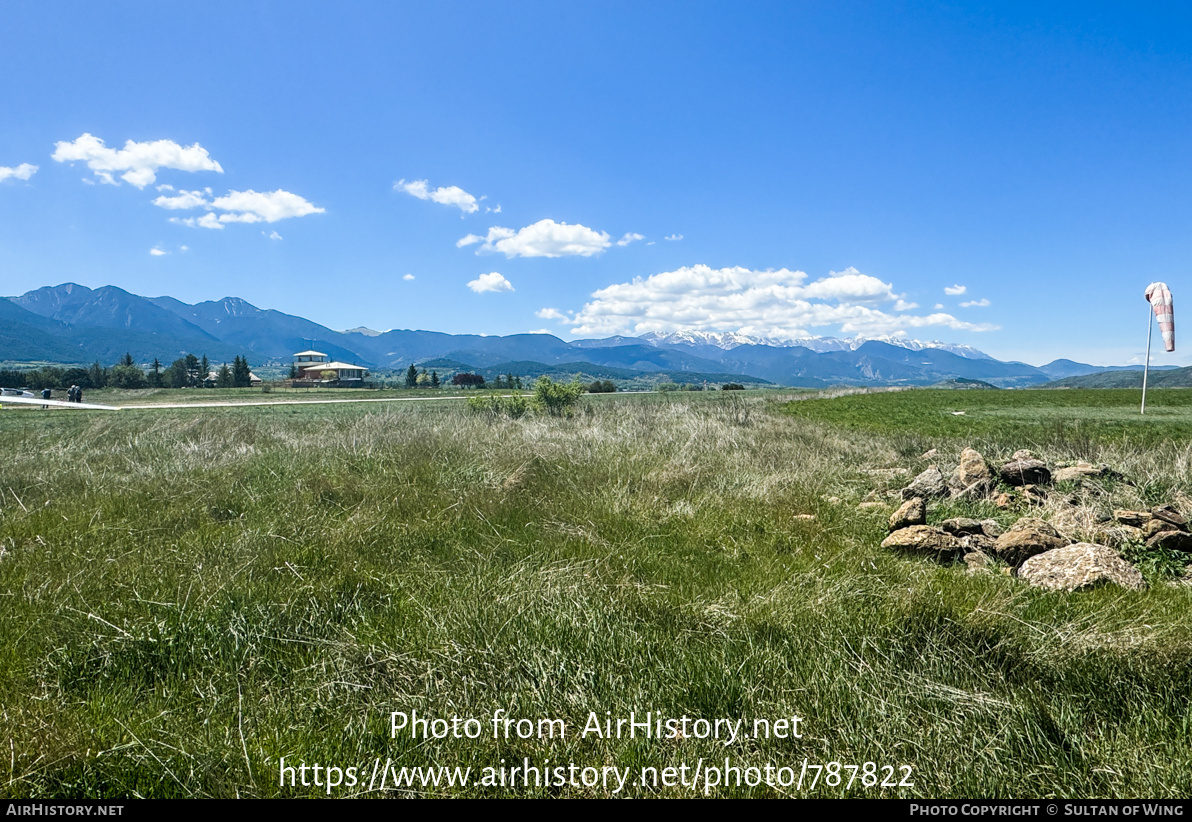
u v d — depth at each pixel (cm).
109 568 473
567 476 827
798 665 321
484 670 324
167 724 278
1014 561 525
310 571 473
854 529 636
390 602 417
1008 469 792
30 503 698
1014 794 236
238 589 421
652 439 1200
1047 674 312
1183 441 1255
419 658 335
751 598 418
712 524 636
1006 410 2645
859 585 447
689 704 292
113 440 1246
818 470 905
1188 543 529
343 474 847
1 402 4094
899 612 384
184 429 1394
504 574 463
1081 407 2825
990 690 298
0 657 335
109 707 293
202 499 694
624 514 662
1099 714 281
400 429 1283
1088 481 771
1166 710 281
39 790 239
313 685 309
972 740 261
